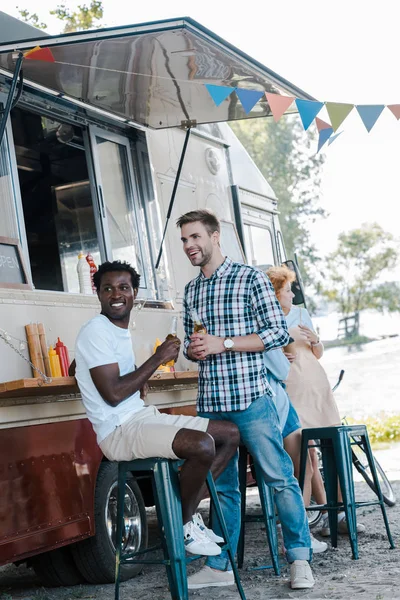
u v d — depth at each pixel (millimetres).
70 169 6344
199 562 5445
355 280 43469
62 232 6250
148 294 5859
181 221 4602
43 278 6883
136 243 5930
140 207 6023
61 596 4695
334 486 5512
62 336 4785
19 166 6465
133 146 6121
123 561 4059
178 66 4969
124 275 4363
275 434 4500
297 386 5719
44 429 4434
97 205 5680
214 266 4605
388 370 26188
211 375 4504
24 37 5102
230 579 4555
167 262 6160
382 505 5406
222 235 7207
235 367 4473
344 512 5645
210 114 6074
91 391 4199
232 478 4625
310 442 5781
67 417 4633
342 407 20547
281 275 5801
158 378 4973
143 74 5105
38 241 6812
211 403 4500
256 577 4754
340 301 43469
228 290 4527
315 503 6176
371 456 5484
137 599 4434
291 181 38000
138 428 4070
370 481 6980
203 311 4570
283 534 4516
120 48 4609
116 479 5008
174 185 6309
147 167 6164
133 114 5938
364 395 22391
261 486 4820
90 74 5039
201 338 4402
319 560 5078
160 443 3977
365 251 43344
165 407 5633
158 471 3994
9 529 4070
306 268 42188
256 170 8273
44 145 6418
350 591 4223
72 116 5551
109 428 4156
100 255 5688
